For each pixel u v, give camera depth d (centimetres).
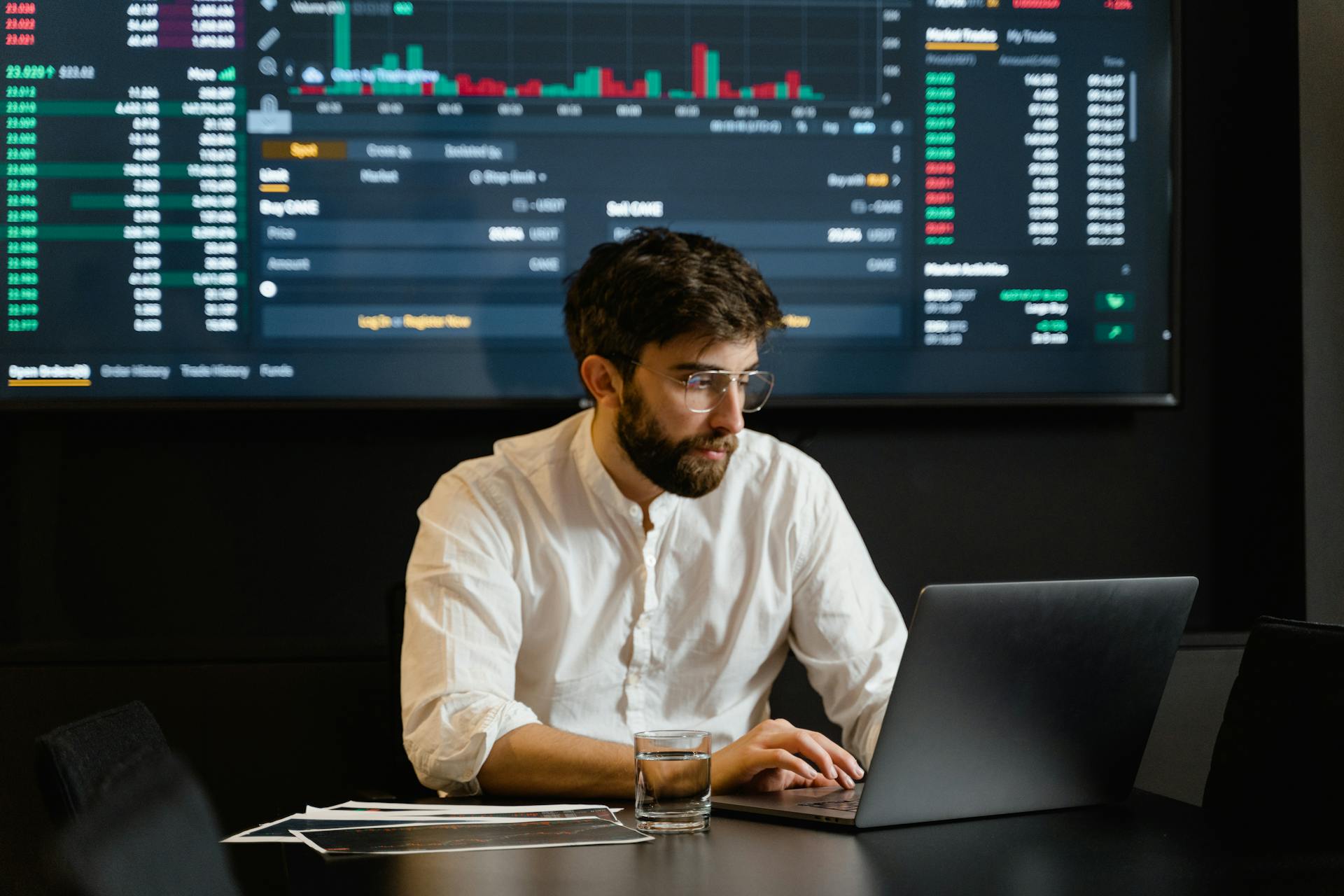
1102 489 227
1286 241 217
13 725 185
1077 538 226
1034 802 107
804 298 216
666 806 98
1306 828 108
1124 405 219
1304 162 212
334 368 210
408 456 217
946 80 217
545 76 212
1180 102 218
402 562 216
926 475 224
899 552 224
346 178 210
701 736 100
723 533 153
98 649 188
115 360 207
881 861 89
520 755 118
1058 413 226
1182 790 200
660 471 133
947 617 95
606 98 212
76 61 205
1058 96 218
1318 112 212
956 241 218
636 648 151
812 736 117
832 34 215
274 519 215
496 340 212
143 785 95
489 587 138
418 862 88
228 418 213
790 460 158
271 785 189
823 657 153
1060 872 87
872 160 216
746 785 115
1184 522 228
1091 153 219
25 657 187
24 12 205
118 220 207
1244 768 115
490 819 103
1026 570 226
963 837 97
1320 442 212
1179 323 219
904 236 217
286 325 209
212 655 190
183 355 208
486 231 212
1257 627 118
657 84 213
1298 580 215
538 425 219
